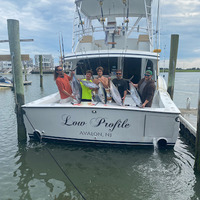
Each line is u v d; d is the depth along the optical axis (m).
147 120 4.22
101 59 6.07
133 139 4.41
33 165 4.14
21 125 5.27
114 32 6.87
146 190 3.36
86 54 5.71
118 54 5.53
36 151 4.73
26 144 5.11
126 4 7.03
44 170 3.97
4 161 4.32
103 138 4.45
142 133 4.35
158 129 4.30
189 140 5.91
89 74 4.66
